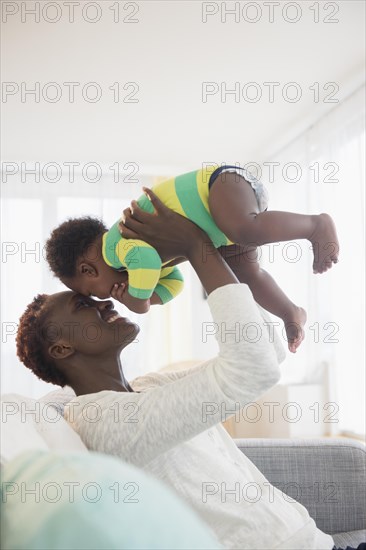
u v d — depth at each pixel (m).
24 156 5.39
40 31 3.31
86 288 1.50
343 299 4.46
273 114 4.59
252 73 3.91
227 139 5.11
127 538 0.61
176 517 0.66
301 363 5.03
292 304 1.57
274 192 5.54
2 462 0.95
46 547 0.60
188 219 1.31
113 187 5.93
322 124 4.67
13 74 3.80
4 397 1.21
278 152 5.48
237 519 1.16
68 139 4.97
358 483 1.71
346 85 4.14
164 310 5.84
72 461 0.69
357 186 4.27
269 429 4.90
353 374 4.36
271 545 1.16
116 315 1.45
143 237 1.31
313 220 1.39
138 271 1.29
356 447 1.74
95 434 1.21
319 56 3.72
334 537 1.61
